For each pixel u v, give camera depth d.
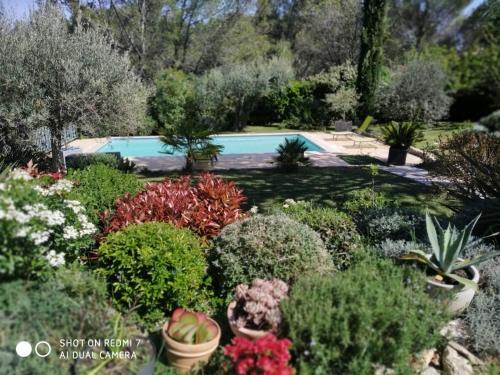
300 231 4.09
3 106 7.00
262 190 8.48
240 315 3.26
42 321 2.55
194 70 27.28
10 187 3.01
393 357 2.73
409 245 4.37
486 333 3.47
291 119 20.61
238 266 3.85
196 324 3.11
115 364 2.61
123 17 22.45
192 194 5.25
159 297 3.57
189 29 26.64
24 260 2.86
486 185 5.58
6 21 7.64
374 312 2.76
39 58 7.43
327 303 2.84
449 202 7.27
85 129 7.77
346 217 4.98
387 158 12.32
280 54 27.66
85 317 2.67
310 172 10.33
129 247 3.67
